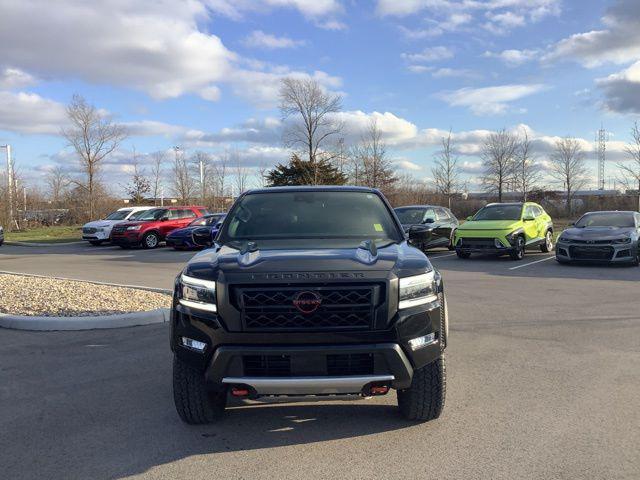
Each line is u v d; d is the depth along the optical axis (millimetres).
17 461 3615
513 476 3316
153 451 3756
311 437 3957
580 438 3838
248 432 4066
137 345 6469
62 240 28781
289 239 4684
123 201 46562
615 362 5664
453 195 41156
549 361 5730
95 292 9312
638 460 3500
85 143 39531
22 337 6859
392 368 3596
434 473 3375
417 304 3723
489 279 12062
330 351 3523
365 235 4805
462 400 4625
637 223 14961
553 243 19672
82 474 3436
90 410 4512
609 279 11961
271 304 3578
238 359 3572
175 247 21969
